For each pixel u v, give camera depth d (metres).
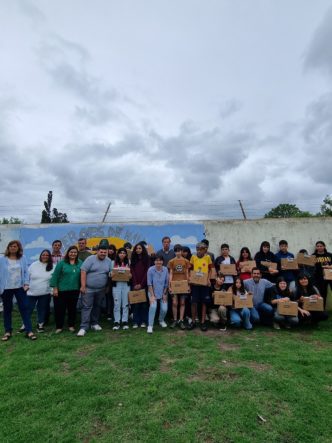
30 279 6.40
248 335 5.97
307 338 5.79
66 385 3.82
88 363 4.52
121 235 9.36
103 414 3.23
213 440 2.84
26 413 3.30
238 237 9.16
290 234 9.12
